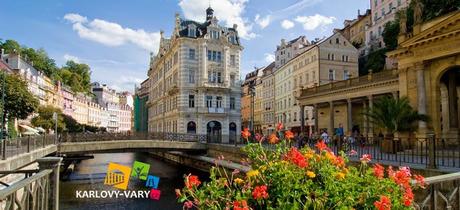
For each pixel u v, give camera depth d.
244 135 5.20
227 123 48.31
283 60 73.88
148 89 83.69
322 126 42.47
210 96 47.84
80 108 106.12
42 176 4.47
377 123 20.16
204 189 3.78
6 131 30.94
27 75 60.56
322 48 50.84
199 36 48.66
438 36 18.36
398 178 3.61
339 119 39.53
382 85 29.58
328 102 37.00
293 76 58.69
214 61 48.44
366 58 58.69
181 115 46.44
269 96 70.88
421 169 10.59
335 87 35.25
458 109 23.05
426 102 19.64
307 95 39.56
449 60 18.61
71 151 28.48
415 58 20.30
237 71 50.28
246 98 84.25
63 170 32.09
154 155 55.75
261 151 4.43
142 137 33.03
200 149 34.72
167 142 33.19
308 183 3.43
